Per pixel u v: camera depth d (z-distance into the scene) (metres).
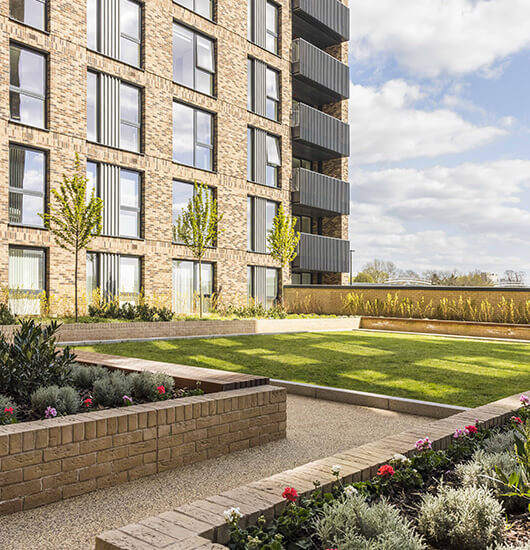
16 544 3.21
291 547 2.59
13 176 15.51
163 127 19.70
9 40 15.38
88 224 14.72
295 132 26.17
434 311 21.39
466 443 4.23
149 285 18.94
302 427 6.32
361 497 2.83
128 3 18.94
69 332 12.45
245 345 13.10
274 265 24.86
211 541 2.45
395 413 7.14
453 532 2.71
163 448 4.59
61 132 16.42
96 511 3.73
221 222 21.98
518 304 19.56
